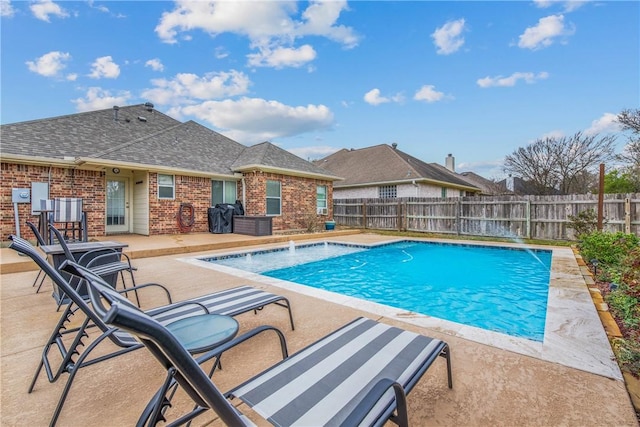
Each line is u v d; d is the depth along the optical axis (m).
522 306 4.73
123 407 1.87
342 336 2.02
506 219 11.51
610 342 2.66
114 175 10.95
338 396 1.40
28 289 4.50
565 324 3.08
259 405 1.34
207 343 1.78
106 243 4.31
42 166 8.83
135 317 0.88
